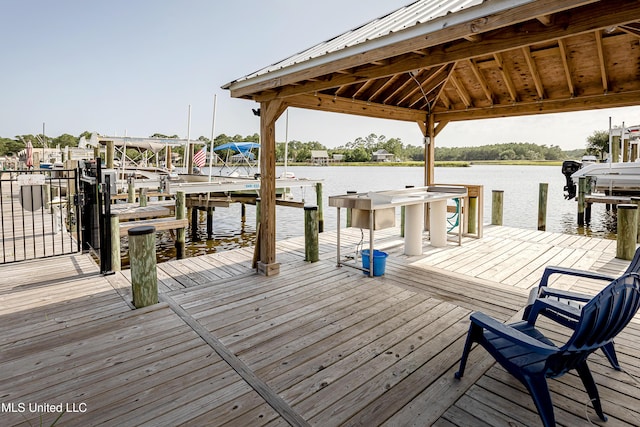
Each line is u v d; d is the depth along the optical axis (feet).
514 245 19.74
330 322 10.10
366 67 10.87
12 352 8.48
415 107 21.22
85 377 7.46
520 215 39.24
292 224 36.63
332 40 14.80
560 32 7.39
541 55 15.42
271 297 12.10
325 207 48.37
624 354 8.18
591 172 35.88
